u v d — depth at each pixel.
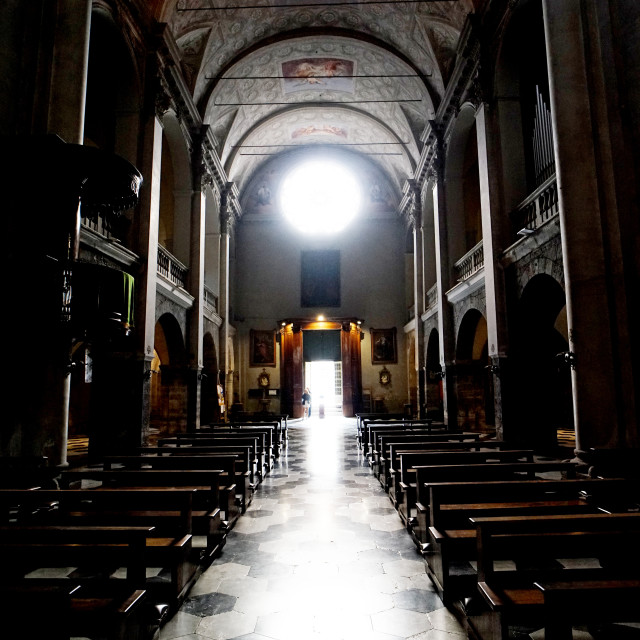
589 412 6.30
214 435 9.59
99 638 3.25
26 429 5.84
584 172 6.71
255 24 15.22
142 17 10.89
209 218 19.16
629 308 6.40
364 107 20.44
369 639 3.51
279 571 4.75
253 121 20.11
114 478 5.26
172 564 3.96
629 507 4.32
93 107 11.77
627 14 6.80
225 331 19.41
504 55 11.05
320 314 24.61
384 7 14.42
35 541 3.20
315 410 28.19
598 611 2.39
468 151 15.84
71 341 6.12
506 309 10.59
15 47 6.39
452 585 4.02
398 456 6.80
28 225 5.81
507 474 5.21
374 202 25.23
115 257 9.58
